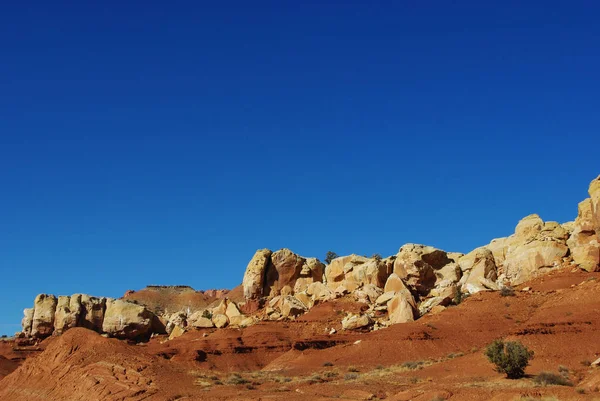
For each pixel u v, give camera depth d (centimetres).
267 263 13162
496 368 6328
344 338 9138
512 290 9119
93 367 6506
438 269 11256
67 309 12506
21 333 12712
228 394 5984
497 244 11825
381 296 10356
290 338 10069
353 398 5619
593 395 4784
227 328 10819
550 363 6462
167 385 6219
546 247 9831
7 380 6956
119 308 12600
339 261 12244
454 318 8631
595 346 6550
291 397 5703
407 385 6231
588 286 8012
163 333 13025
